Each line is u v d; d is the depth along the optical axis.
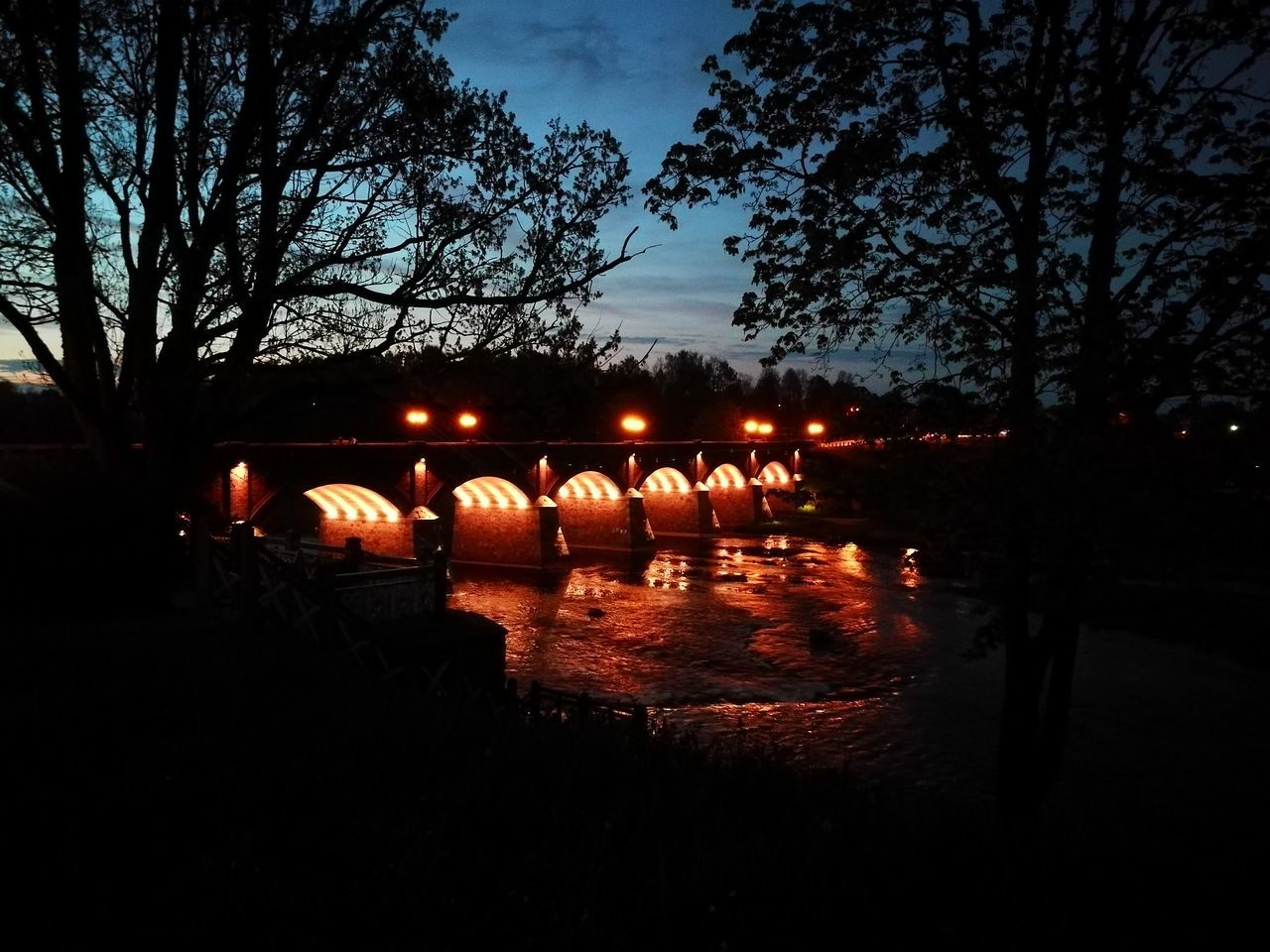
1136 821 8.25
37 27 10.02
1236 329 8.24
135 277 11.78
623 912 4.29
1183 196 8.76
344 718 7.28
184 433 12.03
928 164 9.60
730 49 10.11
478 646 15.51
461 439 61.84
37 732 6.37
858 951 4.08
